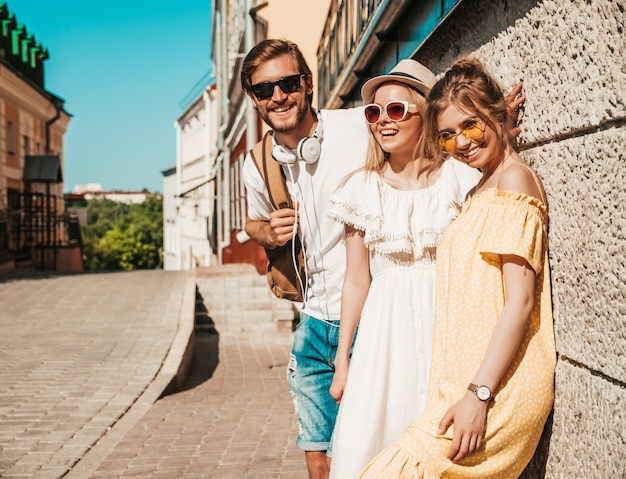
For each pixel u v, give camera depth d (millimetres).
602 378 2066
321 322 3246
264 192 3436
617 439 1974
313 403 3240
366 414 2572
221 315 13531
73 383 7500
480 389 2092
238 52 17938
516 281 2150
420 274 2643
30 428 5859
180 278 16719
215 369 9625
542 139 2410
